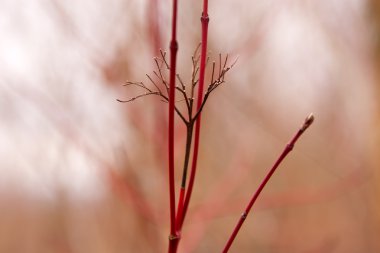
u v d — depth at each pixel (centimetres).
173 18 52
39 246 118
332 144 177
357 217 182
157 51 77
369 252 177
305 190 114
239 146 119
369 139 139
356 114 176
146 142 89
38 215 115
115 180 86
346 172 170
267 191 180
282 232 171
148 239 86
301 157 185
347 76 169
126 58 90
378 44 136
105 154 90
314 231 179
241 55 101
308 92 186
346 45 143
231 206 93
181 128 88
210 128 128
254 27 103
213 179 123
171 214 54
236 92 138
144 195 86
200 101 55
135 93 90
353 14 137
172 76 52
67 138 92
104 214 103
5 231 152
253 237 170
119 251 99
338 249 182
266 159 184
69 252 107
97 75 90
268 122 171
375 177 135
